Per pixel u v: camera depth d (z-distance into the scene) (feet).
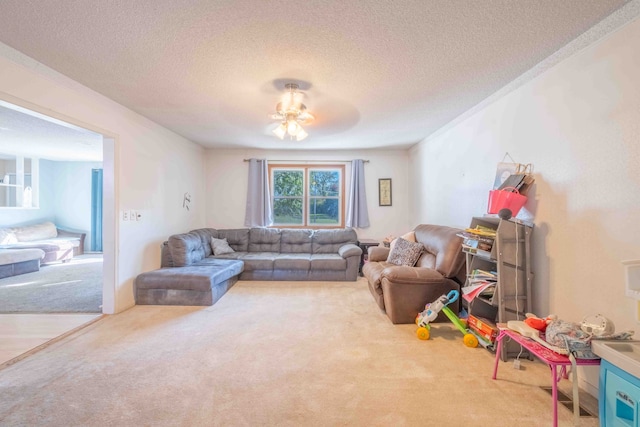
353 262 14.88
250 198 17.92
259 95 9.27
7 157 20.68
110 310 10.16
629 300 5.33
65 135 14.74
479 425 4.99
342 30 5.88
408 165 18.19
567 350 4.98
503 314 7.31
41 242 19.31
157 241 12.92
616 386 4.34
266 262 14.74
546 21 5.63
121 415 5.17
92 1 5.03
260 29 5.85
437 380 6.32
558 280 6.81
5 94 6.57
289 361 7.08
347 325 9.33
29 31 5.95
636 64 5.15
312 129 13.33
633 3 5.12
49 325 9.16
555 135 6.88
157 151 12.82
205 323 9.41
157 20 5.57
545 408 5.45
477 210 10.23
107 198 10.18
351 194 17.90
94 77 8.05
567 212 6.57
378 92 9.04
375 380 6.31
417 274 9.46
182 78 8.09
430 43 6.36
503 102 8.77
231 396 5.73
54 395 5.71
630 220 5.30
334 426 4.95
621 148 5.43
